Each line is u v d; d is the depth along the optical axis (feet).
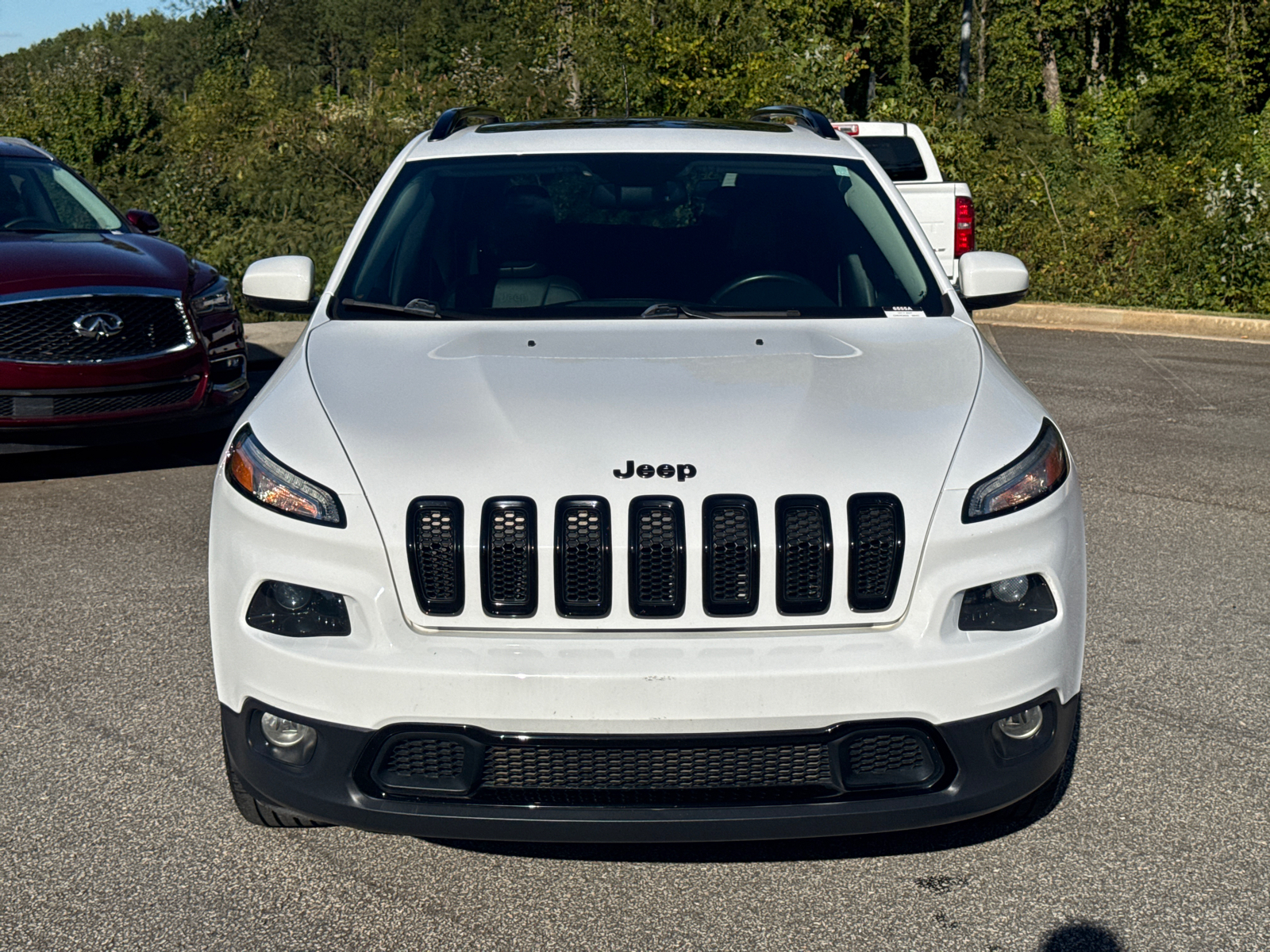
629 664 8.71
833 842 10.80
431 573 9.08
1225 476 23.07
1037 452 9.86
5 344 21.94
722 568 9.07
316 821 10.09
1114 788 11.68
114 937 9.45
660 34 63.41
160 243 25.43
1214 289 44.45
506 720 8.73
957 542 9.14
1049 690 9.33
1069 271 47.44
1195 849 10.61
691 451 9.34
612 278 12.95
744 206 13.79
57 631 15.81
